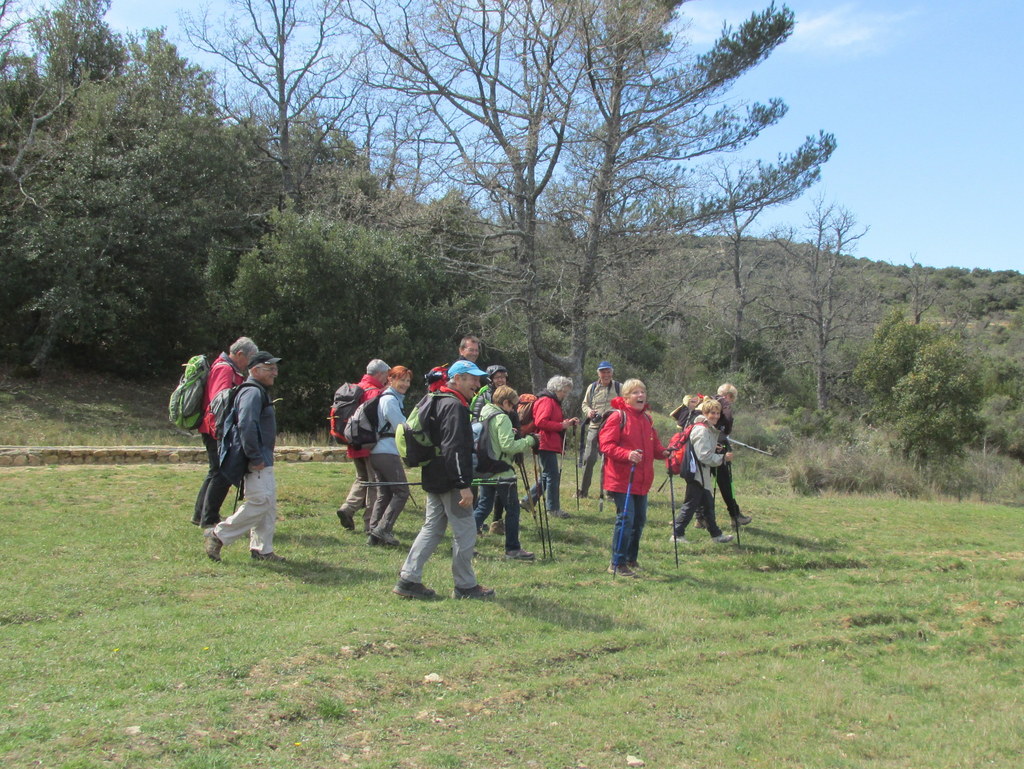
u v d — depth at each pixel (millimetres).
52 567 6945
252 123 33156
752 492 18609
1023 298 67938
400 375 8523
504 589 7316
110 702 4457
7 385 22438
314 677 4984
